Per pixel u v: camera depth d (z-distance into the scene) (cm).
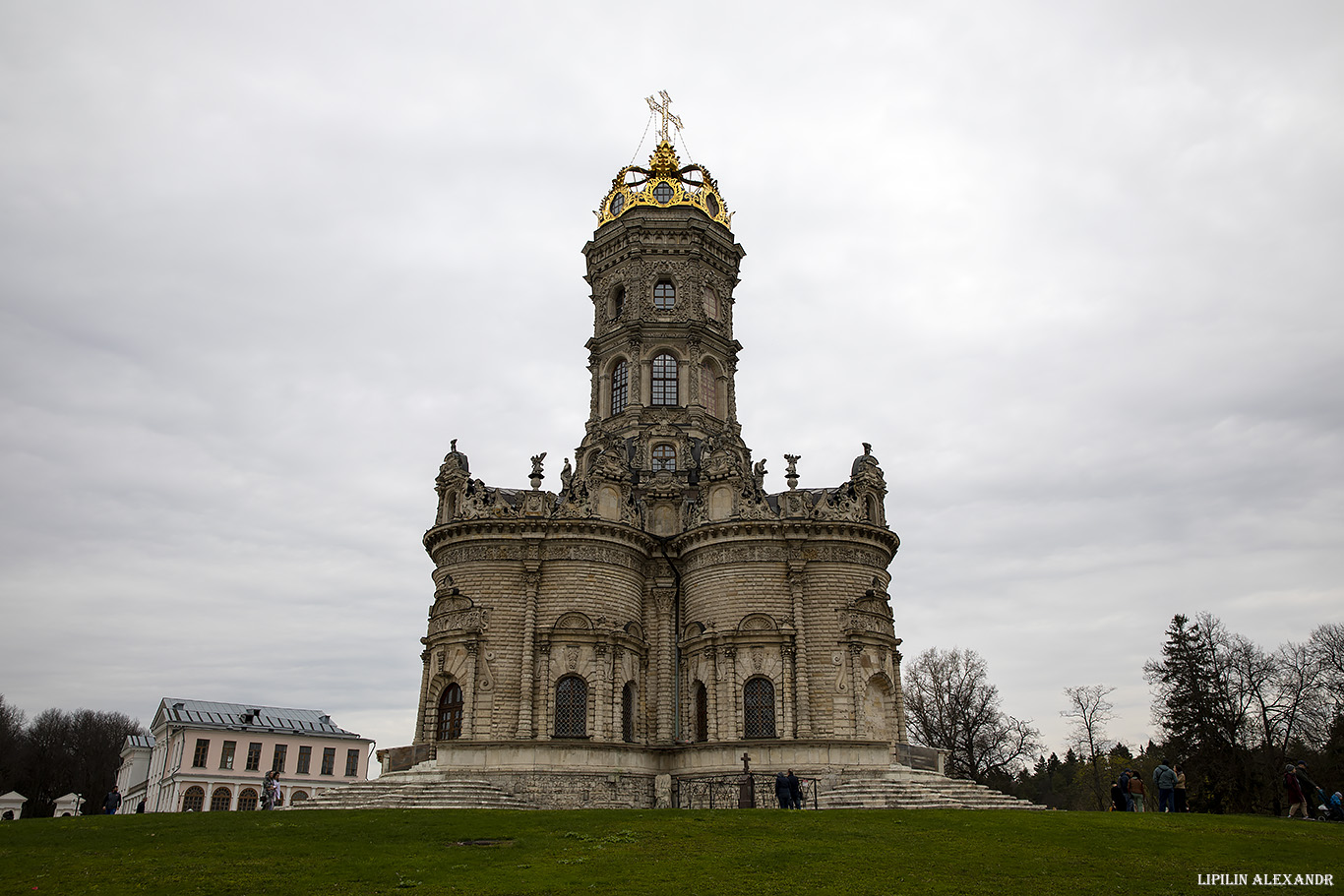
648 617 6706
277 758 11912
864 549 6569
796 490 6619
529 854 3372
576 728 6103
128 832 3878
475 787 5562
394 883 2877
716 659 6294
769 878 2936
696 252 8112
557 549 6369
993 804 5612
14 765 15988
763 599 6350
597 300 8381
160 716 13000
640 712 6412
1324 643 9244
